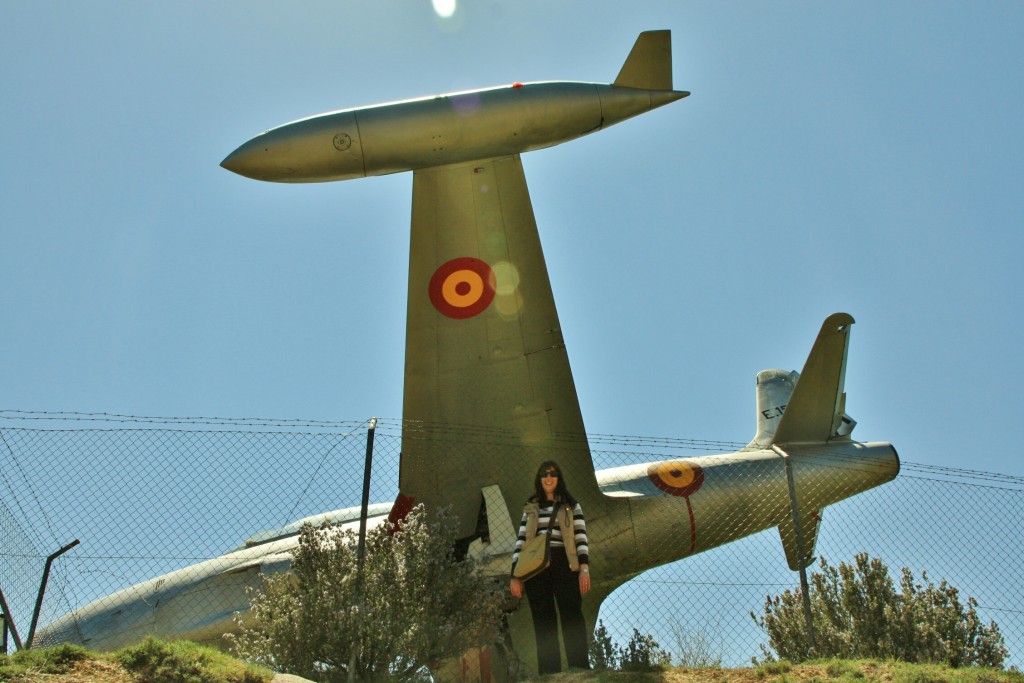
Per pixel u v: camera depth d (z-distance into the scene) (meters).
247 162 9.96
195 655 5.50
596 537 10.89
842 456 12.25
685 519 11.34
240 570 9.76
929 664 6.70
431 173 10.32
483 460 10.11
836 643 7.73
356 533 6.79
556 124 10.34
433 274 10.38
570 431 10.32
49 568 7.03
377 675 6.11
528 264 10.38
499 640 6.73
